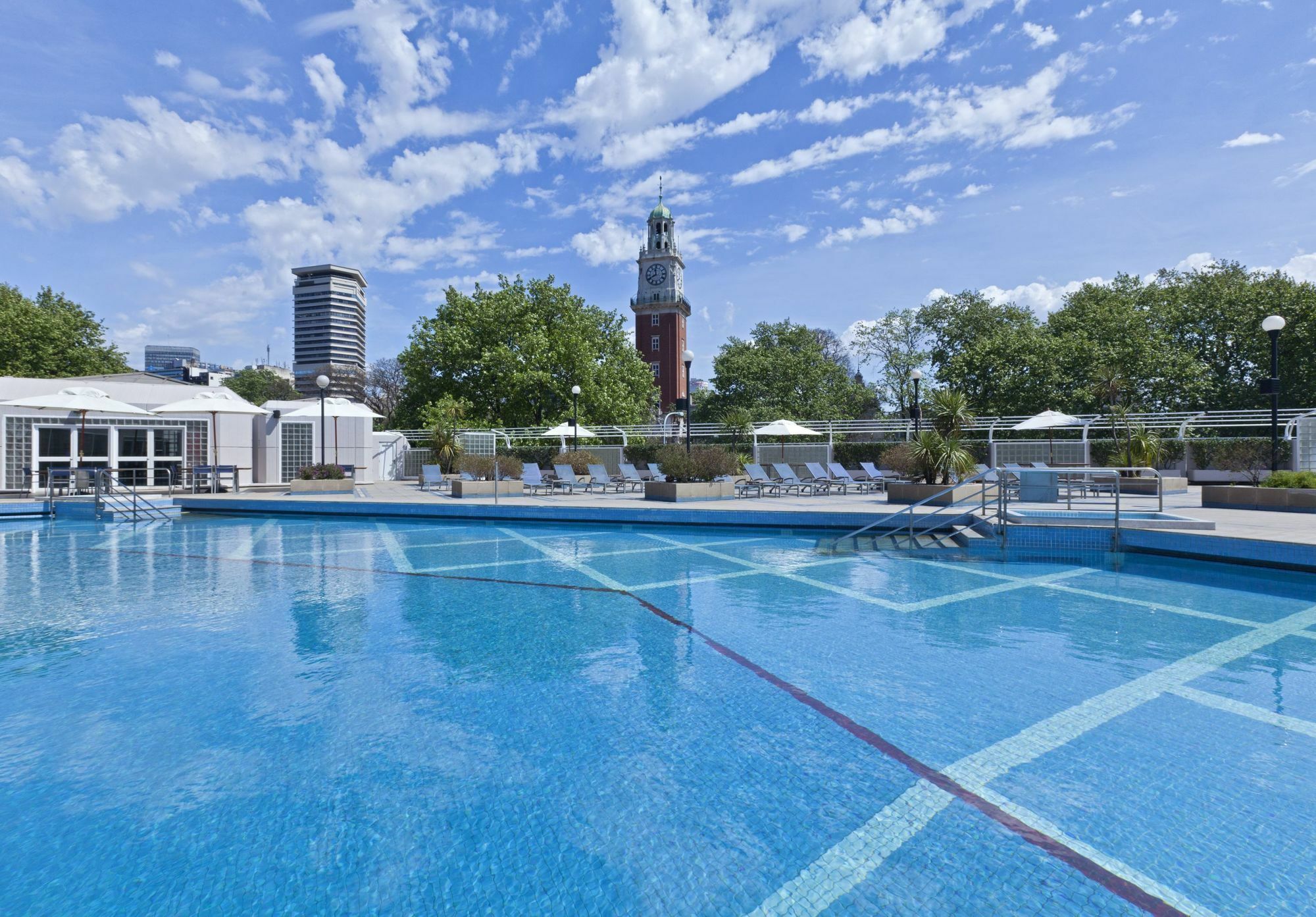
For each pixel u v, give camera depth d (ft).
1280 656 15.74
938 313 128.16
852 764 10.54
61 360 114.73
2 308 109.81
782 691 13.80
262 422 72.43
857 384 152.66
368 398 196.44
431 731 11.91
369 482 77.82
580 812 9.20
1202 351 102.53
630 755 10.93
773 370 142.92
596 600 22.35
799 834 8.61
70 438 62.34
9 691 13.85
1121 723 11.94
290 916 7.14
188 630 18.71
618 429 94.43
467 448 86.69
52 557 31.68
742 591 23.54
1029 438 88.43
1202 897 7.27
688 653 16.40
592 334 126.11
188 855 8.28
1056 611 20.42
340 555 31.94
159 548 34.50
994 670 14.92
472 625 19.15
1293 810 9.01
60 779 10.14
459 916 7.12
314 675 14.89
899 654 16.22
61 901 7.40
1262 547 25.71
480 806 9.36
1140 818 8.87
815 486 62.75
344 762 10.75
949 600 21.93
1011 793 9.58
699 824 8.89
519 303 115.55
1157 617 19.54
